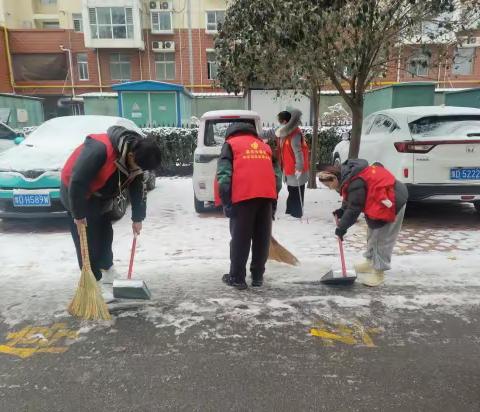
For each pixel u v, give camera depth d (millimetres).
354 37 5367
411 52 6348
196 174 6492
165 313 3438
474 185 5562
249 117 6391
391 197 3672
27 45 25016
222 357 2822
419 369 2684
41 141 6590
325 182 3816
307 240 5383
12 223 6293
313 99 8219
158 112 14008
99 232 3553
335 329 3188
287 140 6098
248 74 6691
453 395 2434
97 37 24438
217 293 3811
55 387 2521
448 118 5930
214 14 25062
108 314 3338
